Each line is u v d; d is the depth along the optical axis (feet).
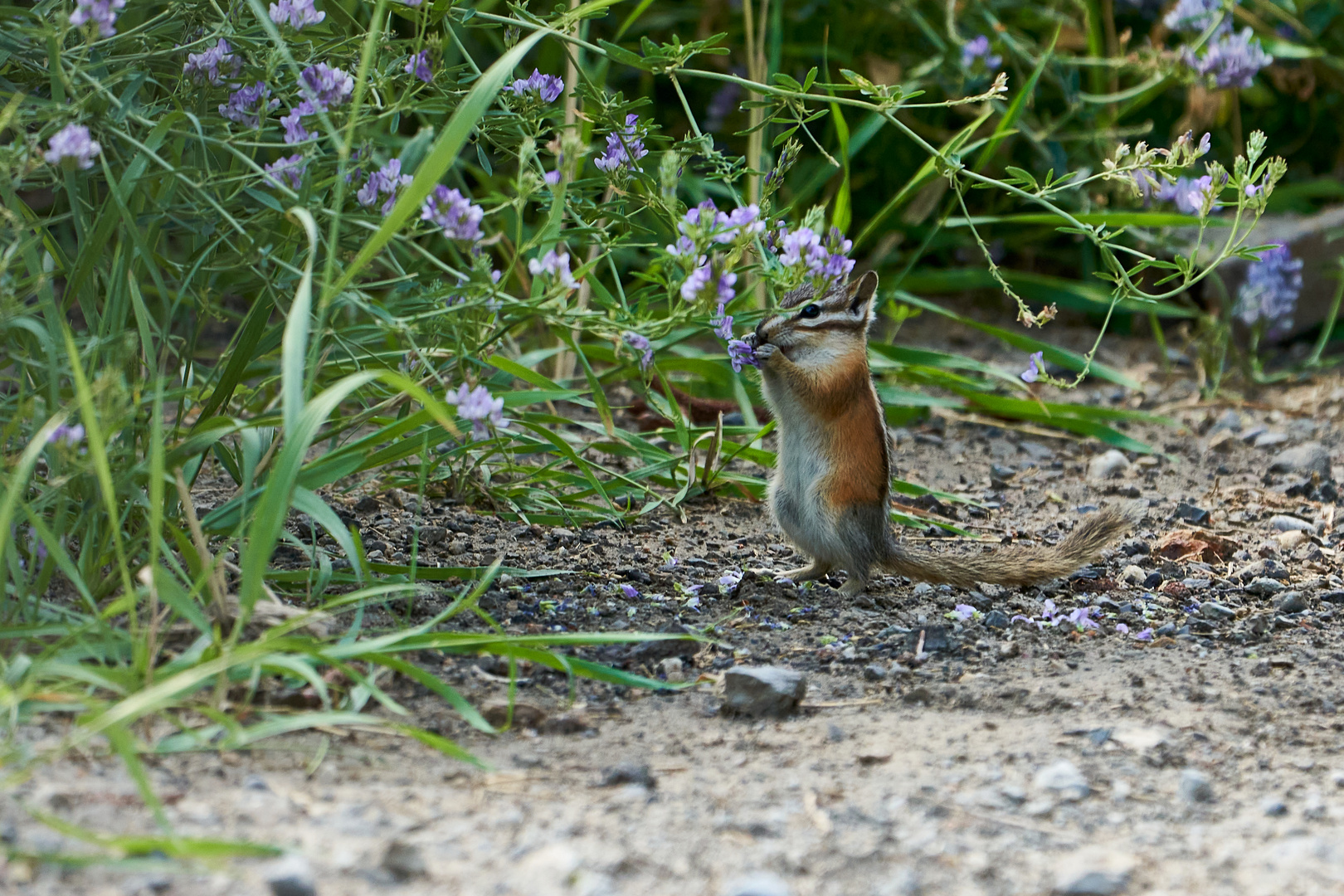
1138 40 64.44
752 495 39.42
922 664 26.48
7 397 26.99
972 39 56.34
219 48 27.61
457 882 16.85
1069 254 62.85
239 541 27.35
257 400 38.22
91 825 17.46
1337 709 24.27
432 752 21.25
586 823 18.84
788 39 63.05
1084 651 27.48
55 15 27.09
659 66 31.55
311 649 21.17
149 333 25.58
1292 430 48.93
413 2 28.12
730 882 17.34
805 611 29.55
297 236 28.94
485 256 25.55
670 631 27.68
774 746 22.15
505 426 32.60
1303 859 18.29
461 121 22.68
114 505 20.17
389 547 31.60
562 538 33.94
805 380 30.83
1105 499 41.47
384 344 37.17
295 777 19.76
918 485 39.70
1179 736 22.93
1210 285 58.29
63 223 48.32
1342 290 56.59
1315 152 67.97
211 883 16.40
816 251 27.09
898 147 62.75
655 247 30.71
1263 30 59.16
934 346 58.49
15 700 18.42
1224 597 31.73
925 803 19.95
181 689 18.75
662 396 44.68
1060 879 17.62
